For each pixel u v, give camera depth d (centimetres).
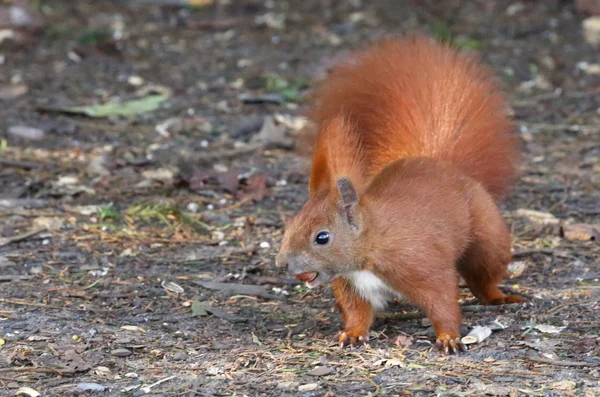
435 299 837
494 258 913
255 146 1472
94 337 879
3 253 1084
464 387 772
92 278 1026
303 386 779
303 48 1978
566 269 1045
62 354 840
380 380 788
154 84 1759
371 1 2305
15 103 1634
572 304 946
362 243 823
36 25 2050
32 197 1262
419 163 895
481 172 978
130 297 980
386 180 867
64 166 1369
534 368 808
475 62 1041
